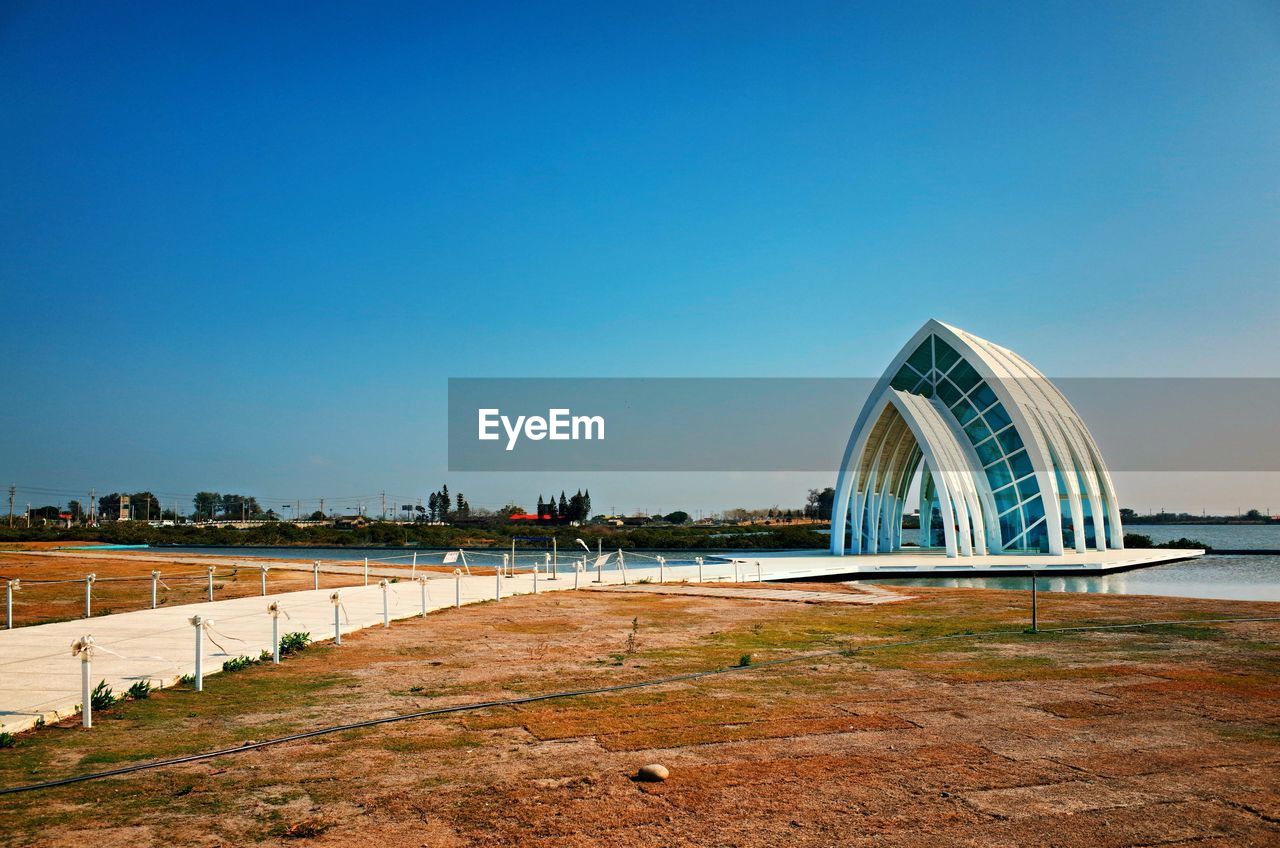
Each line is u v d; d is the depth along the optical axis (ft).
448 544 261.65
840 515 180.55
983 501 184.44
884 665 49.65
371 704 39.52
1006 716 37.29
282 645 53.88
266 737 33.88
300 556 198.18
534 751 32.07
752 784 28.22
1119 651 54.75
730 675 46.55
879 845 23.21
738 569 134.62
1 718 34.83
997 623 68.90
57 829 24.21
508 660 51.37
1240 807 26.14
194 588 98.27
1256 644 57.52
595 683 44.42
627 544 252.42
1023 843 23.38
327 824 24.73
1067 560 159.33
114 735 34.06
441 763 30.58
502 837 23.76
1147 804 26.37
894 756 31.37
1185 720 36.60
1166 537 420.77
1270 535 474.90
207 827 24.44
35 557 167.94
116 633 59.41
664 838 23.71
